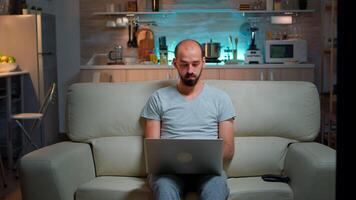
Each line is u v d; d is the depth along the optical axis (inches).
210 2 234.1
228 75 210.8
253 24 233.6
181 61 97.7
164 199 82.6
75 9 230.7
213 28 235.1
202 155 85.3
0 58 190.9
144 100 108.8
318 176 87.0
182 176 93.0
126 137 107.5
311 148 95.7
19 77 197.3
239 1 232.8
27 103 202.1
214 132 99.0
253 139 106.7
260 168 103.8
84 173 100.0
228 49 232.1
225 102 100.3
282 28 232.8
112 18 236.2
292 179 96.6
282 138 107.1
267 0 224.8
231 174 103.6
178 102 99.6
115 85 112.0
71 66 232.5
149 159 87.9
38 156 90.5
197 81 100.4
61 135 232.8
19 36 199.5
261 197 92.4
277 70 210.2
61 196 89.8
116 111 108.0
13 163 184.4
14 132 198.2
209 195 83.7
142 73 212.2
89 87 111.0
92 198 93.7
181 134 97.7
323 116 185.6
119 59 226.7
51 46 211.9
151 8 231.0
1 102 196.4
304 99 107.5
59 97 232.5
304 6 224.7
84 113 107.8
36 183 89.5
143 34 231.1
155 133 99.6
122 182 97.8
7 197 140.1
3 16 199.9
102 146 105.7
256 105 107.3
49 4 230.1
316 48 230.8
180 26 235.9
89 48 238.5
